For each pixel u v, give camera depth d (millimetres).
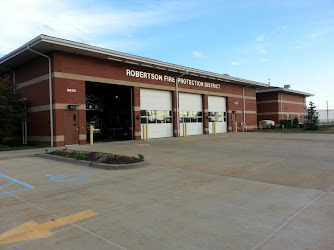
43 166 10141
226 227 4133
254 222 4312
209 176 7758
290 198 5559
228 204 5227
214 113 29391
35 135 17906
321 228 4043
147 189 6449
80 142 17219
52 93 16375
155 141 19516
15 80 20125
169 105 24172
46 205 5371
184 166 9406
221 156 11633
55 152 12945
